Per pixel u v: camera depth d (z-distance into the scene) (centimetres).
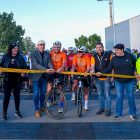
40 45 421
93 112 446
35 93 418
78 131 328
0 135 312
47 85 463
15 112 441
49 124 363
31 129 337
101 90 435
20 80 403
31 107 490
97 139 297
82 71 469
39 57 425
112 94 653
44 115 421
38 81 423
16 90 403
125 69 385
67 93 685
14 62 392
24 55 870
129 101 393
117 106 397
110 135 311
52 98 437
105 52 436
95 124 362
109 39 2234
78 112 401
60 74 452
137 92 681
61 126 352
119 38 2080
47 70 406
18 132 324
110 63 405
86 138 301
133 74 395
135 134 315
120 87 392
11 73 387
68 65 762
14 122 375
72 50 760
